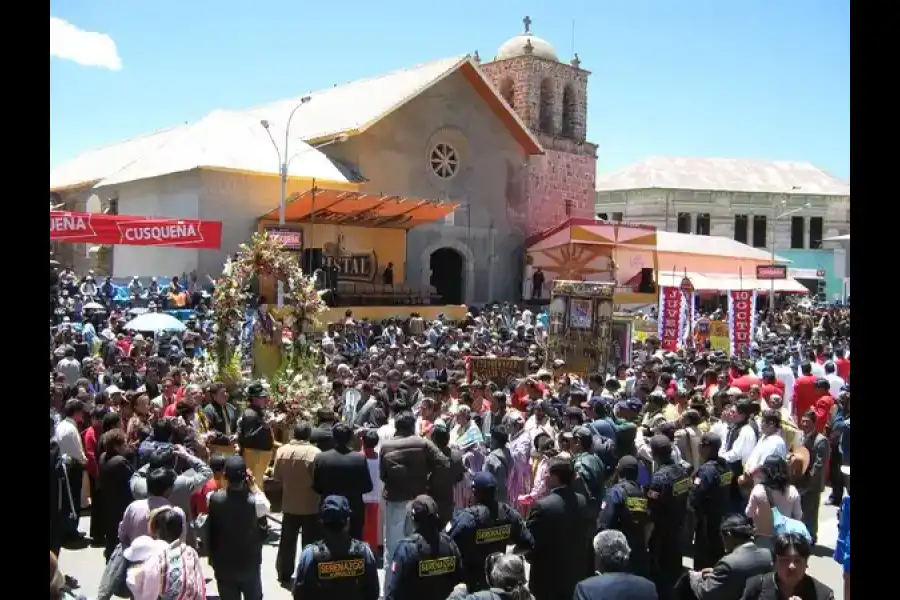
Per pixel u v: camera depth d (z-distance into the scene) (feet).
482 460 32.83
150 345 60.44
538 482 29.04
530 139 146.30
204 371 44.21
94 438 33.68
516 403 42.45
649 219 215.92
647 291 150.51
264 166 110.52
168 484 22.31
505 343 70.44
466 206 140.46
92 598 26.89
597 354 57.72
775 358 61.87
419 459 27.58
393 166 130.21
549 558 22.26
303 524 28.84
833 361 59.00
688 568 30.30
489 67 167.32
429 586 18.79
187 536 25.08
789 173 226.99
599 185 225.97
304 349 46.91
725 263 173.47
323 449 26.86
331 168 117.80
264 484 31.35
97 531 33.60
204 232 86.12
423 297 120.37
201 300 88.63
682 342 73.97
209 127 114.93
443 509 28.25
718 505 26.30
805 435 34.27
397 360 56.59
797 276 188.65
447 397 42.88
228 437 34.58
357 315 106.22
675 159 227.20
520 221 149.07
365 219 117.60
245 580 22.58
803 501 33.88
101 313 77.87
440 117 136.15
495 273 144.97
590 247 142.61
